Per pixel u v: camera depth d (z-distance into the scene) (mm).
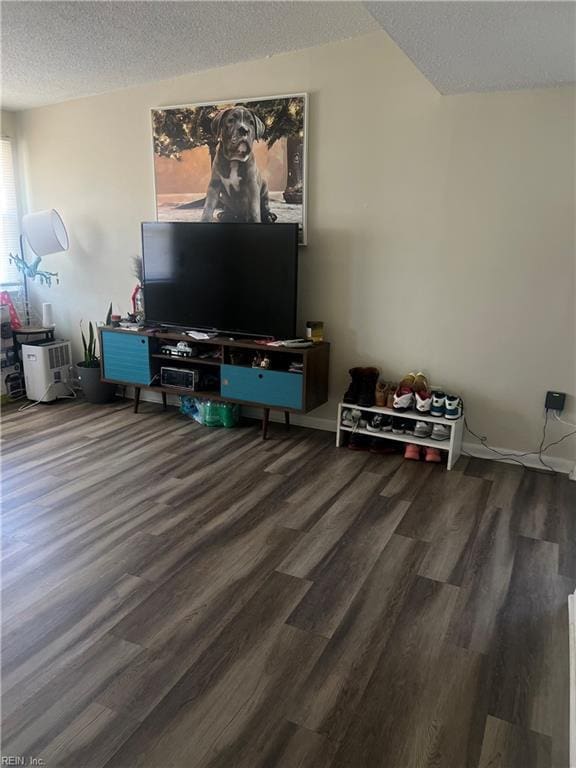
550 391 3205
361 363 3717
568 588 2164
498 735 1521
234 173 3820
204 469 3254
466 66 2588
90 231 4613
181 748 1468
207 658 1785
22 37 3096
